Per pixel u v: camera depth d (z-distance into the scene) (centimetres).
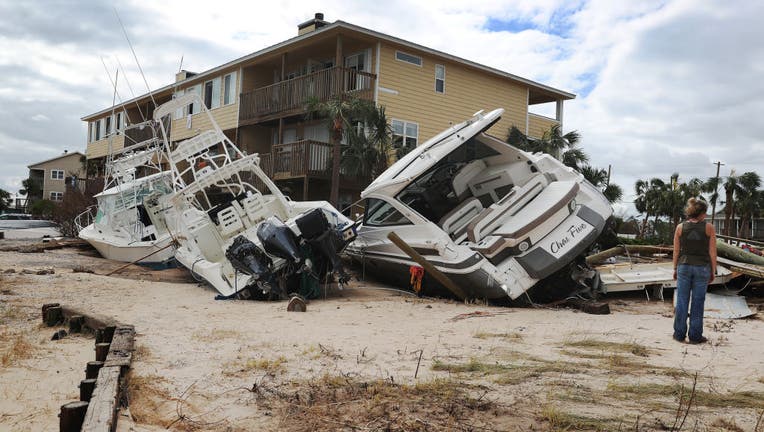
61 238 2377
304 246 970
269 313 821
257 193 1308
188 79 2909
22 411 414
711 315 791
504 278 880
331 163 2097
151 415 386
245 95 2536
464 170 1152
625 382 443
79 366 538
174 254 1395
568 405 386
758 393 409
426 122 2259
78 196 2694
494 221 962
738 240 1175
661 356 539
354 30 2041
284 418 373
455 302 950
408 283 1105
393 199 1027
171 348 580
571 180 1033
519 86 2570
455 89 2347
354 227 1005
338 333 666
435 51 2230
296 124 2505
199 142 1324
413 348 581
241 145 2609
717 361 517
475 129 1023
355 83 2123
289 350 573
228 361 527
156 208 1666
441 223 1093
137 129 2338
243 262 967
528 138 2578
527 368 487
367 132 2052
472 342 612
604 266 1133
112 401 370
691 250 607
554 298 941
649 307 920
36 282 1102
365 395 414
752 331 675
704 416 363
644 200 4166
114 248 1612
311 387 438
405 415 371
